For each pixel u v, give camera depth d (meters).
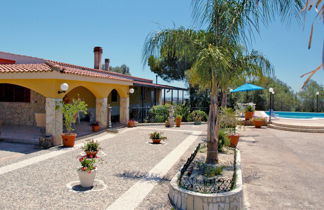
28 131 13.95
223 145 11.08
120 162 8.95
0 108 16.80
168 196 6.00
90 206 5.36
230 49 7.87
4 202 5.46
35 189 6.23
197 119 22.58
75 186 6.49
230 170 7.93
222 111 12.41
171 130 17.56
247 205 5.82
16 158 9.22
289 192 6.63
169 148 11.55
